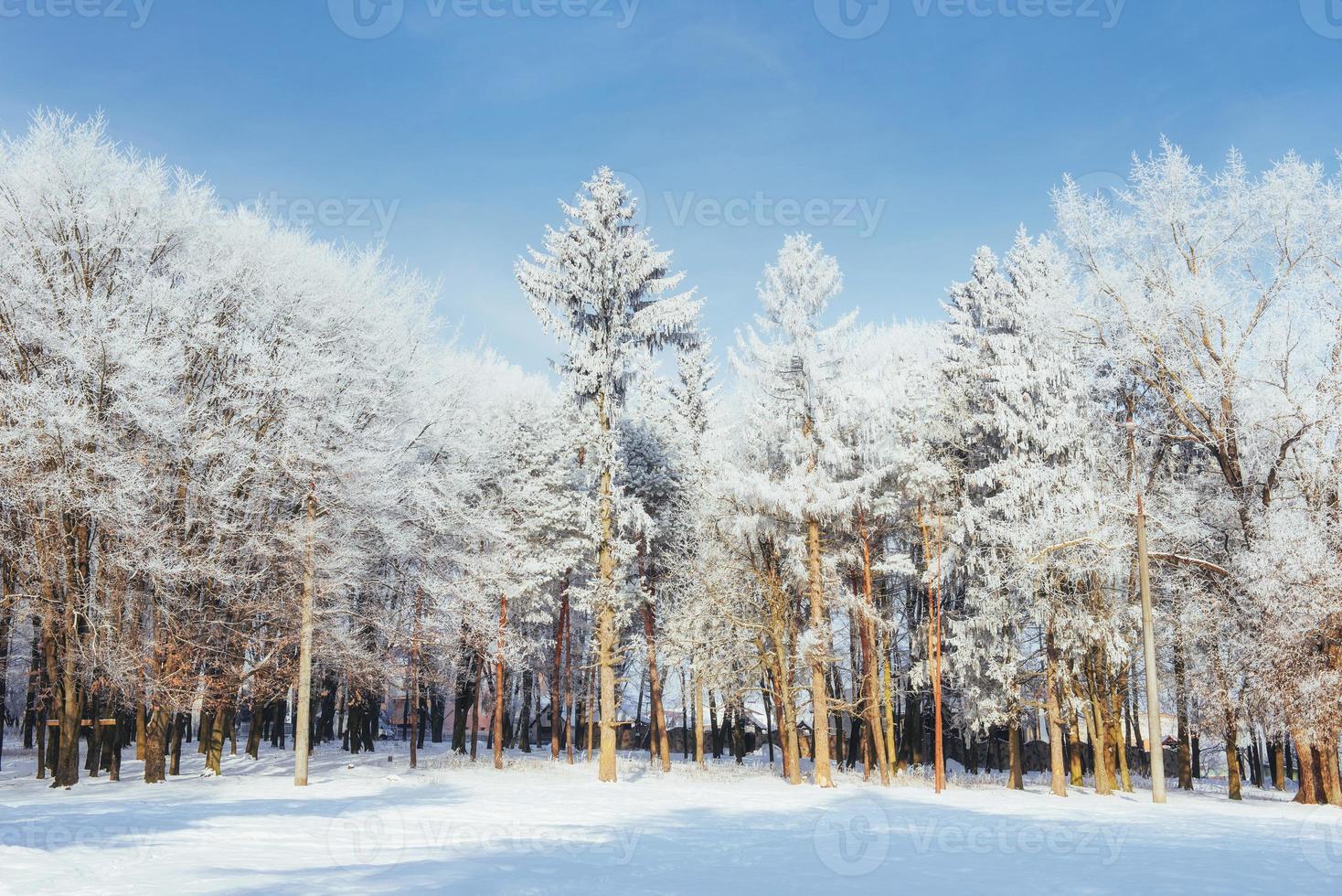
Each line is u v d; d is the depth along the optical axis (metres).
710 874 10.14
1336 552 24.19
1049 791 30.84
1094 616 28.78
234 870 9.22
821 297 33.16
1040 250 33.66
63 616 23.88
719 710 51.56
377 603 32.59
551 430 41.25
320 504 27.53
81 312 23.89
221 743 29.84
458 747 45.78
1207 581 28.16
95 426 23.05
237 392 27.53
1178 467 31.41
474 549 34.47
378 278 32.62
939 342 37.78
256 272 29.17
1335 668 23.91
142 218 26.66
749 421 34.66
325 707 51.00
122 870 8.95
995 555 30.66
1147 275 28.50
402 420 32.06
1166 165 28.88
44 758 29.16
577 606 33.28
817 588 32.06
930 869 10.77
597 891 8.57
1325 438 25.67
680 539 40.78
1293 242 26.98
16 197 24.86
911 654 38.12
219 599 27.52
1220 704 26.53
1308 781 25.53
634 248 33.03
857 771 38.97
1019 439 30.67
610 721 31.78
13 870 8.71
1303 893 8.83
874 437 32.66
